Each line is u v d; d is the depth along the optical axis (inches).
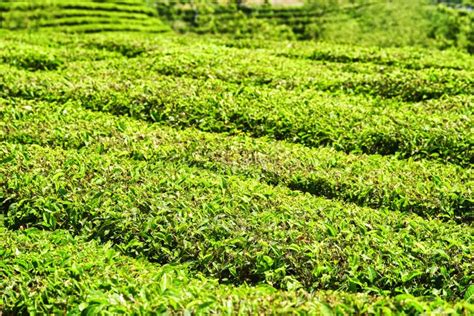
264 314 245.8
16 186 381.4
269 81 625.9
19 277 289.6
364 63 730.2
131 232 338.3
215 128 512.7
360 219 343.3
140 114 537.0
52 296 277.3
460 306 245.9
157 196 361.4
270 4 1270.9
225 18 1221.1
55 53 732.7
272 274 303.9
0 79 590.9
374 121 501.7
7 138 459.8
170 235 330.6
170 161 427.8
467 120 495.8
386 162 434.0
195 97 545.3
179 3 1282.0
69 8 1178.6
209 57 686.5
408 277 293.3
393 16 1154.0
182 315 247.0
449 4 1210.6
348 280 294.4
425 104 565.0
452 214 372.8
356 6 1222.3
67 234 339.9
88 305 261.1
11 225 364.2
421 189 389.4
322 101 551.8
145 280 282.5
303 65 698.2
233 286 291.0
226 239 323.9
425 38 1059.9
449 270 301.4
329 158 434.3
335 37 1104.8
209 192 368.5
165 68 655.8
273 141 481.4
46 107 528.1
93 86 580.7
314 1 1263.5
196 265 318.0
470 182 394.9
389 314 241.0
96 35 915.4
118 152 434.6
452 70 649.0
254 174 410.3
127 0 1255.5
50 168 402.9
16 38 878.4
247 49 812.6
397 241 321.1
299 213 347.6
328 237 322.7
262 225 333.4
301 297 262.4
